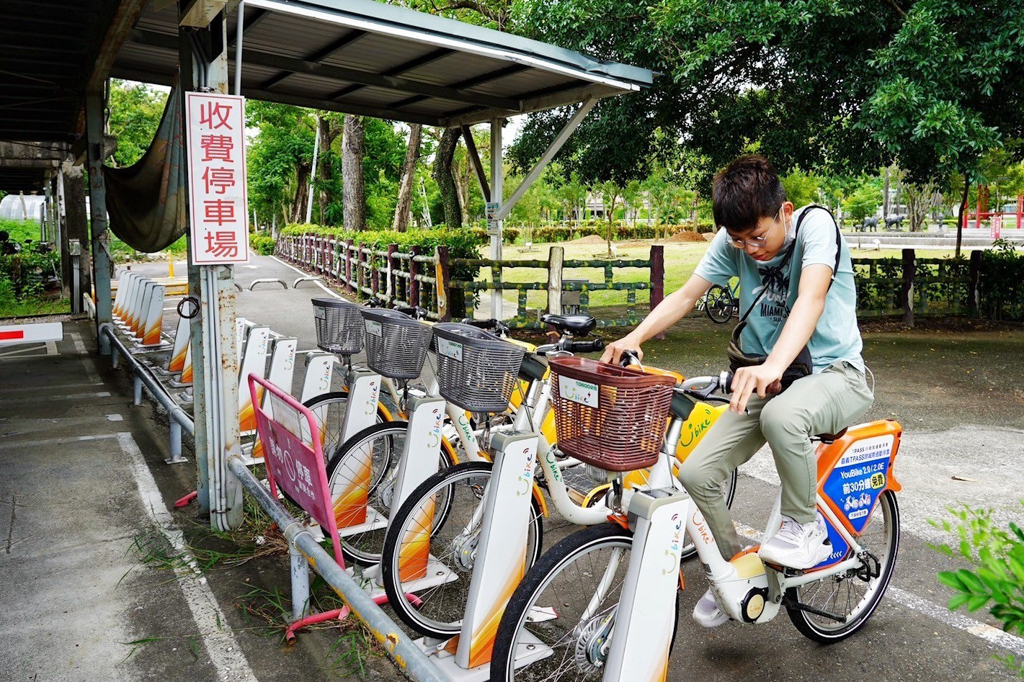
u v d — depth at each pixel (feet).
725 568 8.46
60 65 28.04
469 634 8.55
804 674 9.37
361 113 32.60
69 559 12.41
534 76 27.12
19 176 59.93
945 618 10.68
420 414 10.84
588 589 9.04
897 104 25.94
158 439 19.21
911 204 126.41
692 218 148.05
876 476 9.62
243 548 12.83
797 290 8.57
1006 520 13.96
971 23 26.66
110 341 27.86
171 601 11.12
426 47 23.49
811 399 8.22
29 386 25.55
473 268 37.70
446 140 50.96
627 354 8.80
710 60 31.50
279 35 22.53
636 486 9.37
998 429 20.35
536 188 130.72
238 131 12.42
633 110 37.73
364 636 10.14
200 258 12.53
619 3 31.71
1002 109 31.48
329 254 67.56
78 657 9.68
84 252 46.09
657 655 7.16
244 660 9.67
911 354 31.78
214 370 13.00
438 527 11.02
